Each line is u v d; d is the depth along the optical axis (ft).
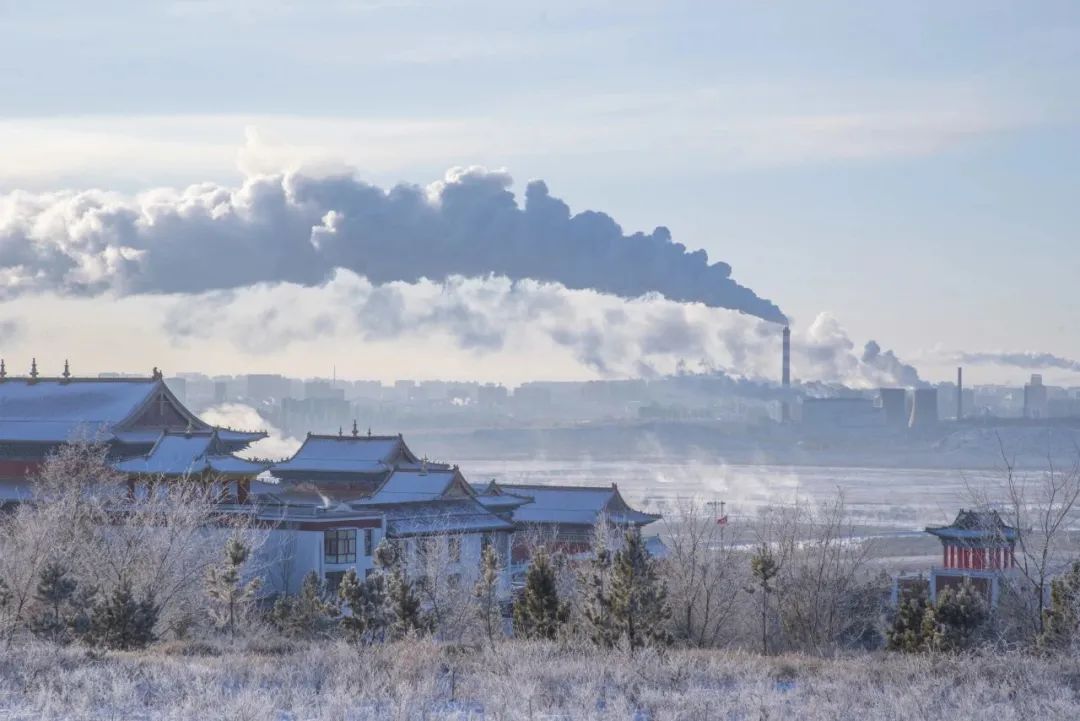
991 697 123.13
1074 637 180.45
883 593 364.99
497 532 410.31
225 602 243.19
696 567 285.43
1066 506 260.62
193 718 100.73
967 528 367.04
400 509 402.72
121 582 227.20
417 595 239.09
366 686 118.21
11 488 416.26
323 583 316.40
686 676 132.98
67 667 133.28
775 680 138.21
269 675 128.88
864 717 111.34
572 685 121.80
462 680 129.29
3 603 203.62
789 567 297.53
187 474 368.48
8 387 471.62
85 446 376.89
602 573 194.08
